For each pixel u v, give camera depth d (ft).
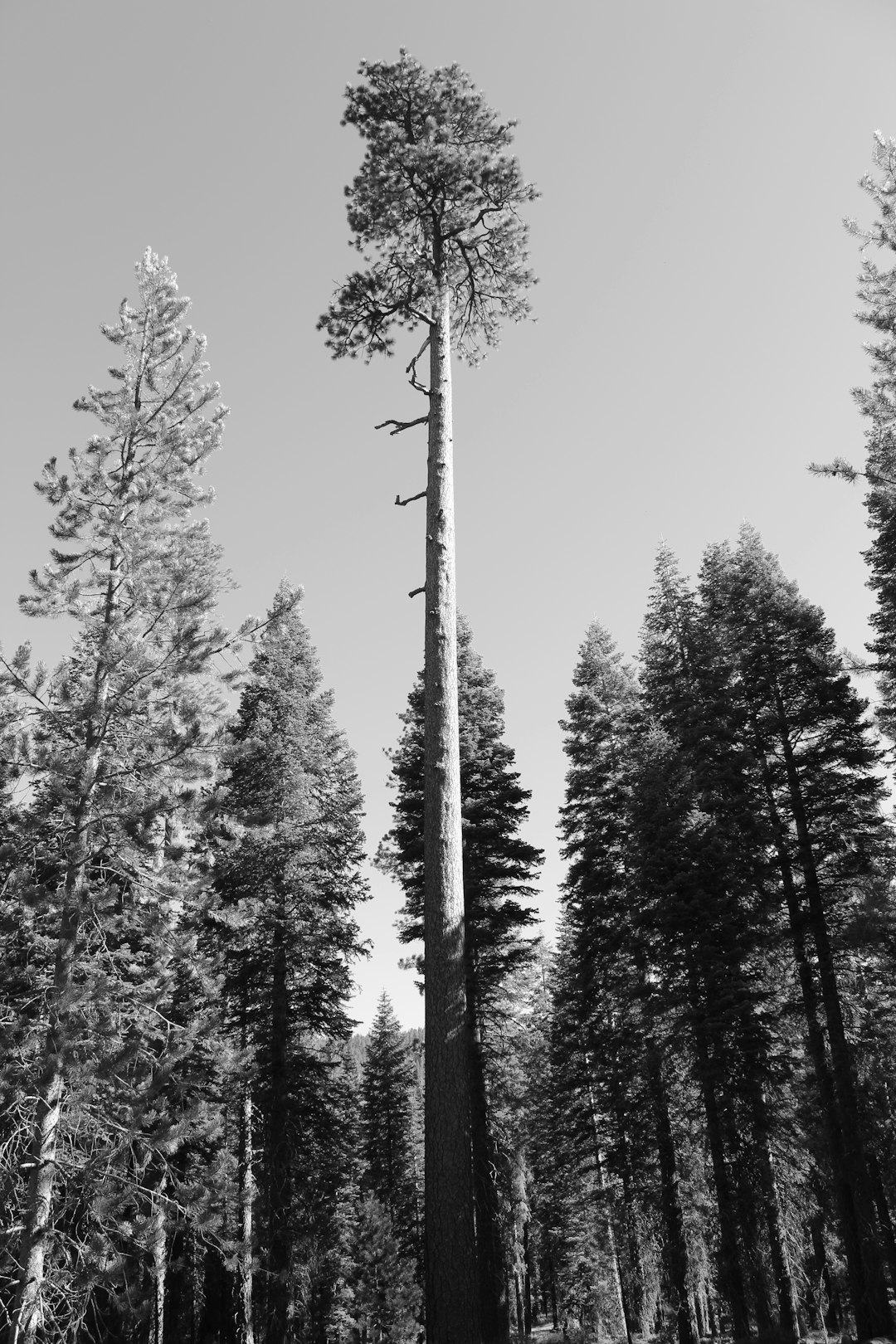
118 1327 42.91
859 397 51.83
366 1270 90.53
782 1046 66.90
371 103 42.45
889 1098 58.44
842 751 64.85
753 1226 53.21
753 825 61.77
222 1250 43.93
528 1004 71.72
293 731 71.26
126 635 45.32
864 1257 52.31
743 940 57.47
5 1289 33.14
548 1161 101.60
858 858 62.03
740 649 72.28
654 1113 64.13
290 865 64.85
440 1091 29.35
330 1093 67.15
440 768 34.12
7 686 41.81
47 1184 34.91
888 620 61.72
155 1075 39.78
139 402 51.98
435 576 37.09
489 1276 52.60
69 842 40.57
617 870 71.00
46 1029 36.35
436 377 41.63
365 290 42.86
